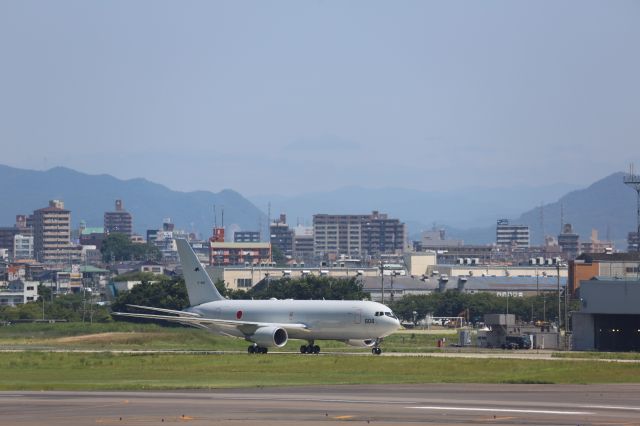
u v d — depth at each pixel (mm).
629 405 167125
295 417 149750
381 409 160125
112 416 151125
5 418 149125
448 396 182250
